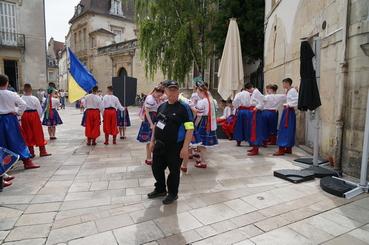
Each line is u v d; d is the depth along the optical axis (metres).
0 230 3.17
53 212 3.62
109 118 8.11
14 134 5.29
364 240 2.98
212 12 14.37
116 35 33.31
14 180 4.88
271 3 10.70
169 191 3.96
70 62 8.38
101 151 7.26
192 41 14.30
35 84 21.84
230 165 5.82
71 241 2.95
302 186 4.53
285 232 3.13
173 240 2.96
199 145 5.50
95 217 3.48
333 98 5.52
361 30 4.64
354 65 4.78
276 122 7.79
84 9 32.62
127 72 27.19
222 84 9.07
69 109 23.73
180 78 14.52
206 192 4.29
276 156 6.62
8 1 20.56
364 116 4.67
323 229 3.19
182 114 3.90
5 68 21.31
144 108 5.88
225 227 3.23
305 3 7.20
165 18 14.51
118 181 4.84
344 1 4.97
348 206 3.77
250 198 4.05
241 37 13.34
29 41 21.47
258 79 14.31
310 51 4.98
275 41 10.02
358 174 4.77
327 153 5.79
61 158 6.48
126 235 3.06
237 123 7.69
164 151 3.92
